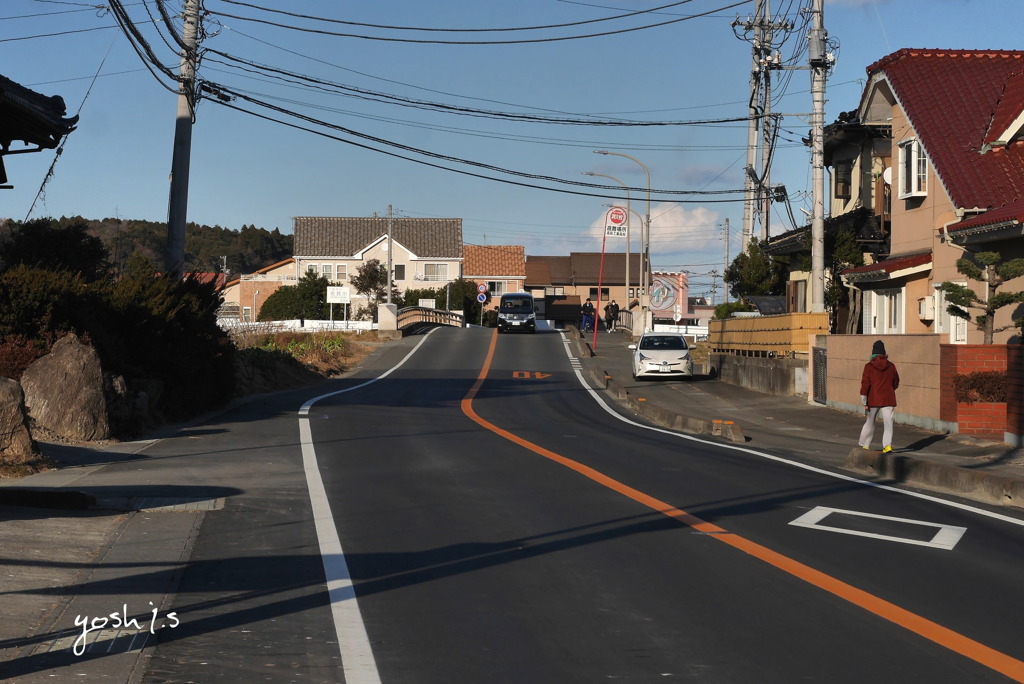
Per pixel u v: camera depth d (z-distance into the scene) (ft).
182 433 58.85
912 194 87.25
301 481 42.50
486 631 21.62
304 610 23.17
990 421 59.98
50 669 18.84
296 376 108.68
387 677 18.67
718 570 27.27
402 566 27.53
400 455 51.93
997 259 61.98
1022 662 19.66
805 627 21.99
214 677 18.57
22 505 34.06
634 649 20.40
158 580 25.75
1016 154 78.89
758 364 101.09
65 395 51.55
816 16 85.25
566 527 33.19
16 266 59.98
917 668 19.25
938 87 87.56
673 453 55.57
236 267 469.16
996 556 29.78
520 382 114.21
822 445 62.03
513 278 338.54
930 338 65.62
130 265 74.43
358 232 321.73
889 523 34.99
